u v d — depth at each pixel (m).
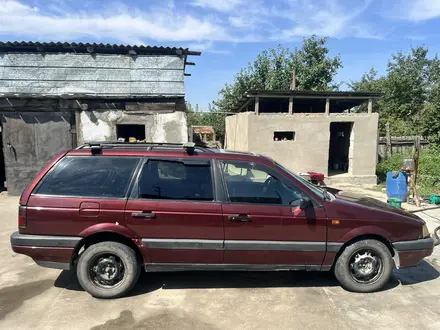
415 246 3.79
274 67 22.72
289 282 4.04
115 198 3.52
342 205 3.73
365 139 12.77
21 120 9.55
